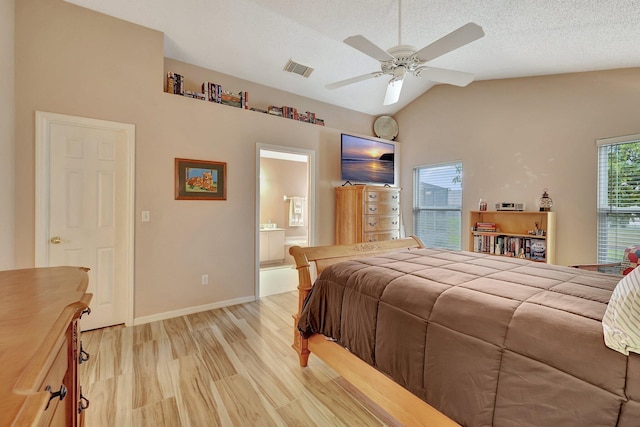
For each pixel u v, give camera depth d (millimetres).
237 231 3412
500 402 996
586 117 3027
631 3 1841
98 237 2668
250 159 3494
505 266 1843
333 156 4352
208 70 3523
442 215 4453
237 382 1912
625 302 874
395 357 1347
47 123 2408
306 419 1595
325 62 3529
